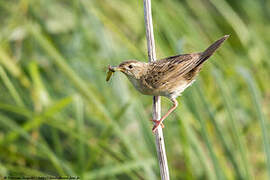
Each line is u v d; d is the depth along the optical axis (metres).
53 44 13.34
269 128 12.01
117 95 12.36
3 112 12.74
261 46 13.93
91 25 12.90
